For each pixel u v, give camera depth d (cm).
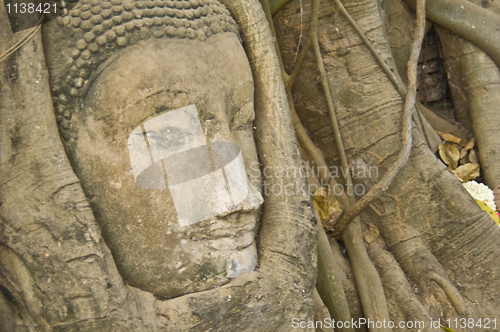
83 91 162
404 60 333
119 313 159
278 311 186
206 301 170
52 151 155
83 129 163
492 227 258
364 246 264
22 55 154
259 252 199
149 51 167
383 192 254
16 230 151
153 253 170
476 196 298
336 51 269
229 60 192
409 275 257
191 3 183
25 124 153
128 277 171
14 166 152
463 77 324
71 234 154
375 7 271
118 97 163
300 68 278
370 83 267
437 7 310
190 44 177
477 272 252
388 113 265
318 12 266
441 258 260
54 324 152
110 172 164
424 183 261
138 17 168
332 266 247
